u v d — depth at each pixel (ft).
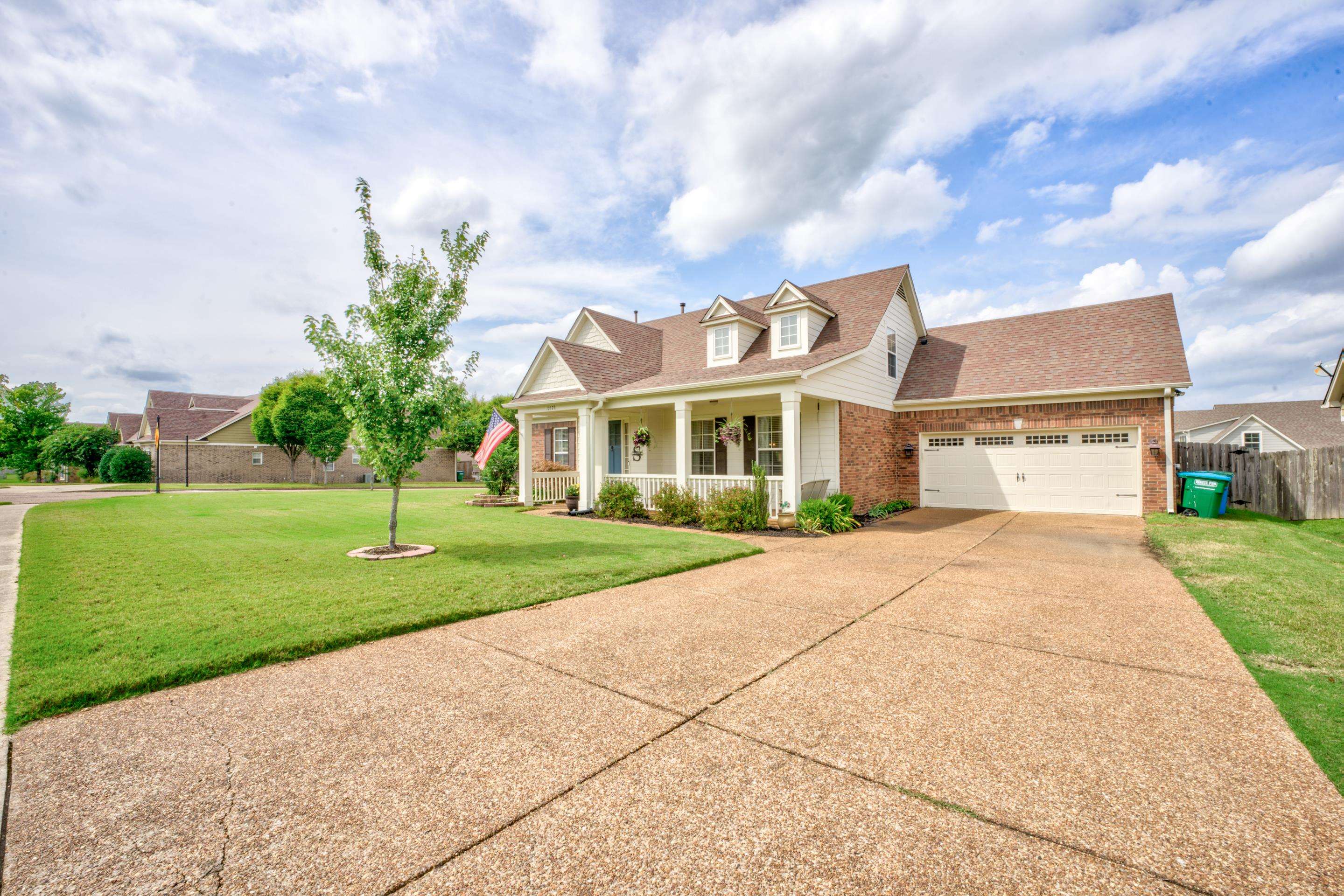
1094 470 45.11
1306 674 12.67
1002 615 17.70
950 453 51.24
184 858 7.02
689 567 24.97
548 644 15.26
